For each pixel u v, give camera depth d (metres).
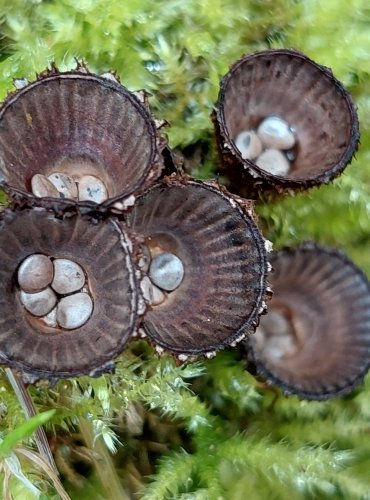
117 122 0.06
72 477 0.07
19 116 0.06
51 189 0.06
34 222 0.06
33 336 0.06
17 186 0.06
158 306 0.07
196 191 0.06
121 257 0.06
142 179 0.06
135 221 0.06
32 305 0.06
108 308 0.06
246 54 0.07
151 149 0.06
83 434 0.07
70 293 0.06
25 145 0.06
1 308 0.06
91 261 0.06
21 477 0.06
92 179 0.06
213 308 0.06
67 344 0.06
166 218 0.06
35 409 0.06
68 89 0.06
